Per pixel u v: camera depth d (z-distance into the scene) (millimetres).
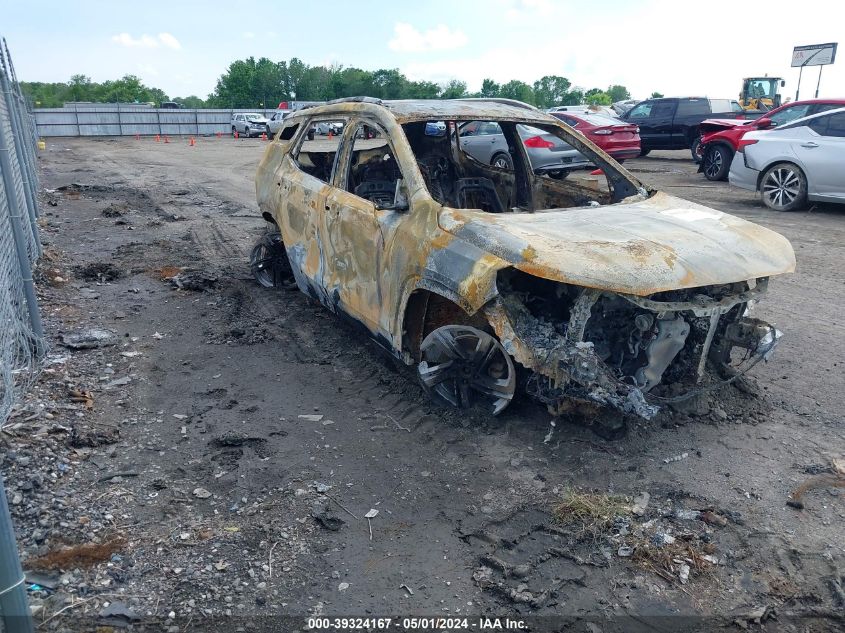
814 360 5211
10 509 3324
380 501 3520
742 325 4305
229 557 3092
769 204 11336
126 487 3617
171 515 3387
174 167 20938
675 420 4215
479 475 3719
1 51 7805
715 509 3404
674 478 3670
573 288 3684
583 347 3453
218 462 3887
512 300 3688
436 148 6031
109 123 47406
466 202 5539
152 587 2889
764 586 2920
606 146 15992
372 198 4809
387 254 4324
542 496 3525
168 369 5168
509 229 3762
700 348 4102
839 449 3953
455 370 4219
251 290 7098
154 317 6316
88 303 6688
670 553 3100
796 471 3742
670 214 4406
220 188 15438
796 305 6508
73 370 5035
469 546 3180
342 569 3033
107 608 2754
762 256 3949
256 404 4609
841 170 10273
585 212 4387
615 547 3150
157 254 8742
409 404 4543
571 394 3627
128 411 4484
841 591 2861
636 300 3473
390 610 2805
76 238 9766
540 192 5805
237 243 9352
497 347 3961
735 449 3961
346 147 5223
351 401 4637
